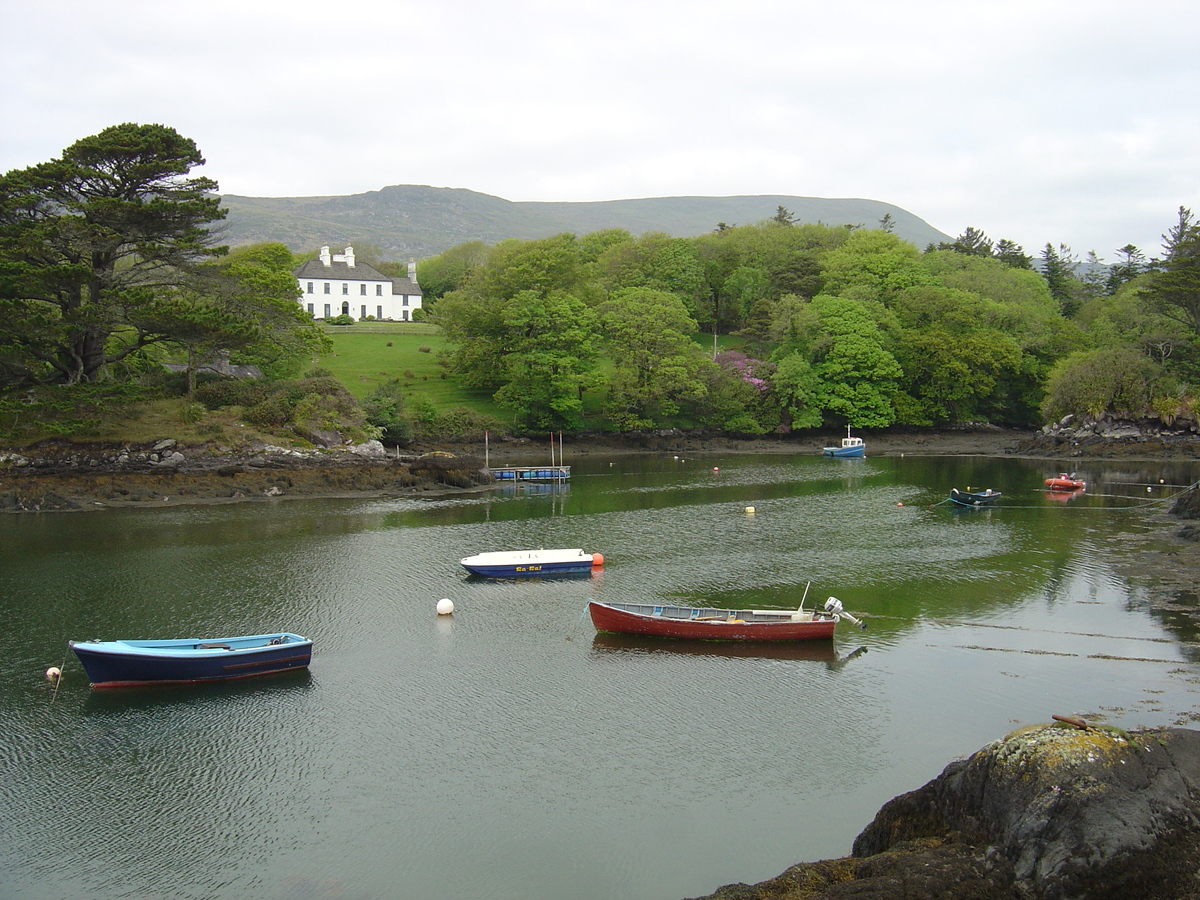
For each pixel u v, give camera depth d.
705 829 25.55
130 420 79.88
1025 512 72.06
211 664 35.84
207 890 23.08
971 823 19.38
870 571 52.75
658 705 33.94
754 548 59.19
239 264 96.50
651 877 23.39
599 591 48.91
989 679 35.81
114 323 74.94
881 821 21.83
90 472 74.44
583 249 190.25
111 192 75.69
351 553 57.03
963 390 130.00
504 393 116.62
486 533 63.75
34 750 30.47
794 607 45.69
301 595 47.69
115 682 35.44
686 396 122.12
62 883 23.38
